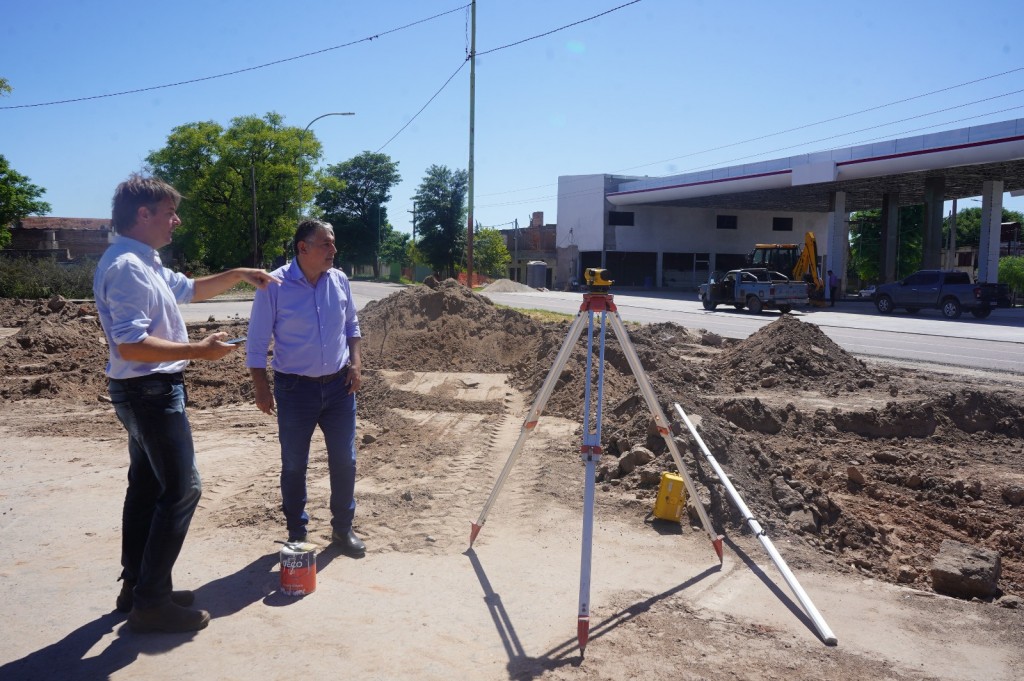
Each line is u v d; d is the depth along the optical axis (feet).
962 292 88.53
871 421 27.53
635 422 21.75
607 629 11.57
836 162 115.65
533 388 31.04
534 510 17.08
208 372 34.81
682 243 180.86
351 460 14.47
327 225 13.87
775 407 28.55
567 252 187.21
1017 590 16.22
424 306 40.24
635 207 176.35
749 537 15.76
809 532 17.13
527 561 14.23
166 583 10.93
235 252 172.65
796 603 12.78
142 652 10.50
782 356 36.22
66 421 25.98
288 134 168.96
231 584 12.83
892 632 11.88
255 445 22.95
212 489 18.44
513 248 235.40
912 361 48.47
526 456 21.54
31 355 37.63
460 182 219.20
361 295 130.93
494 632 11.39
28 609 11.78
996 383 37.96
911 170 106.01
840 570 14.61
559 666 10.44
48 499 17.46
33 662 10.18
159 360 9.78
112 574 13.23
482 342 37.68
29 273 97.25
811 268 110.93
